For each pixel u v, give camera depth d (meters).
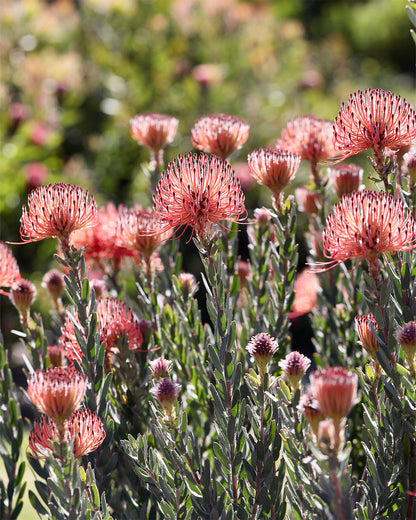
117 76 7.88
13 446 2.40
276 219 2.37
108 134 7.39
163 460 2.24
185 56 8.86
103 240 2.55
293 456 2.16
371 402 2.21
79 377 2.12
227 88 8.34
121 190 7.27
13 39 7.58
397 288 2.19
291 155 2.32
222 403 2.19
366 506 2.20
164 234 2.43
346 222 2.12
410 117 2.17
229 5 9.52
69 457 2.11
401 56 15.17
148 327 2.39
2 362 2.43
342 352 2.54
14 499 2.54
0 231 6.03
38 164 6.12
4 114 6.67
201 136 2.40
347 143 2.18
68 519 2.13
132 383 2.36
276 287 2.43
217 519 2.17
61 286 2.55
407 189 2.30
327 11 15.88
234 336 2.19
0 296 5.73
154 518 2.32
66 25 8.23
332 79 11.20
